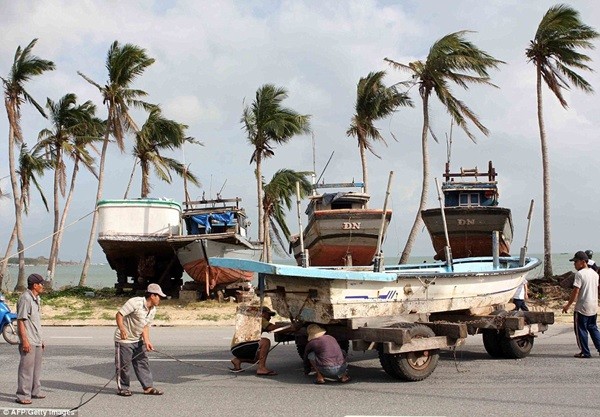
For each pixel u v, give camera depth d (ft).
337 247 72.13
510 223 75.10
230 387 31.04
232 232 80.12
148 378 29.68
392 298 33.99
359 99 117.70
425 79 99.81
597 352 41.63
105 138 113.29
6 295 99.09
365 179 119.34
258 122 105.40
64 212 120.26
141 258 86.28
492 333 39.14
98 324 65.05
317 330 32.19
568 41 94.02
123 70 110.63
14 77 115.65
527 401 27.02
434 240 77.15
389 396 28.37
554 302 78.38
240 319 34.78
